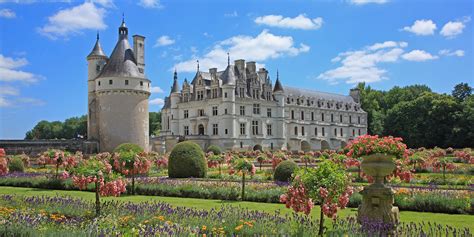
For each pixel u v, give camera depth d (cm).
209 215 1366
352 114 11894
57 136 15338
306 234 1106
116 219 1327
